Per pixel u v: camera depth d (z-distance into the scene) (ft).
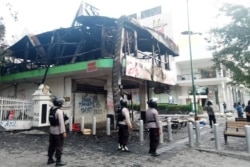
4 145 30.17
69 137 37.32
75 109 57.36
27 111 45.47
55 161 21.72
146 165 21.24
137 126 49.06
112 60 43.32
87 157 23.99
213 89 119.14
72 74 52.75
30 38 55.93
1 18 54.90
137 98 98.63
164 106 97.04
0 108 42.52
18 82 63.41
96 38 51.55
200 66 126.11
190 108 92.32
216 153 26.27
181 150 27.94
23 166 20.45
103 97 68.64
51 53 55.88
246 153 25.11
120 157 24.09
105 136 38.47
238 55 43.16
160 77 55.36
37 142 32.50
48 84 59.26
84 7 55.11
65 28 50.49
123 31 43.24
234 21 42.52
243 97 156.15
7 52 56.95
